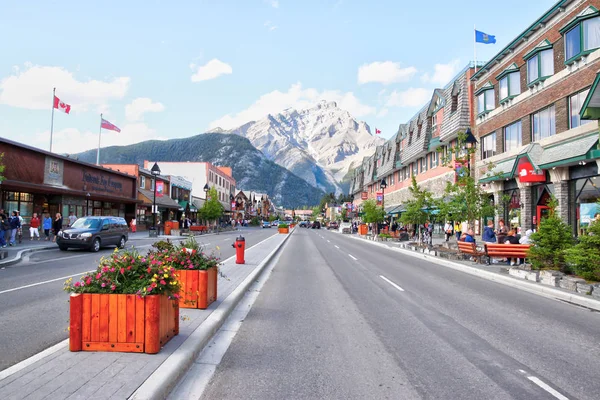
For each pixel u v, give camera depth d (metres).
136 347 4.84
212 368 4.91
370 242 35.09
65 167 30.58
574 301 9.38
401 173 50.31
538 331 6.80
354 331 6.67
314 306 8.59
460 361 5.29
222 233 53.50
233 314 7.75
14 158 25.22
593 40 17.59
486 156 28.16
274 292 10.18
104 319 4.88
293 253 22.42
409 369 4.98
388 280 12.45
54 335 5.95
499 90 25.89
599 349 5.86
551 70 20.62
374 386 4.45
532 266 12.95
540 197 21.58
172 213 56.88
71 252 19.77
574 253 10.62
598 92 13.02
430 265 16.98
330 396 4.18
